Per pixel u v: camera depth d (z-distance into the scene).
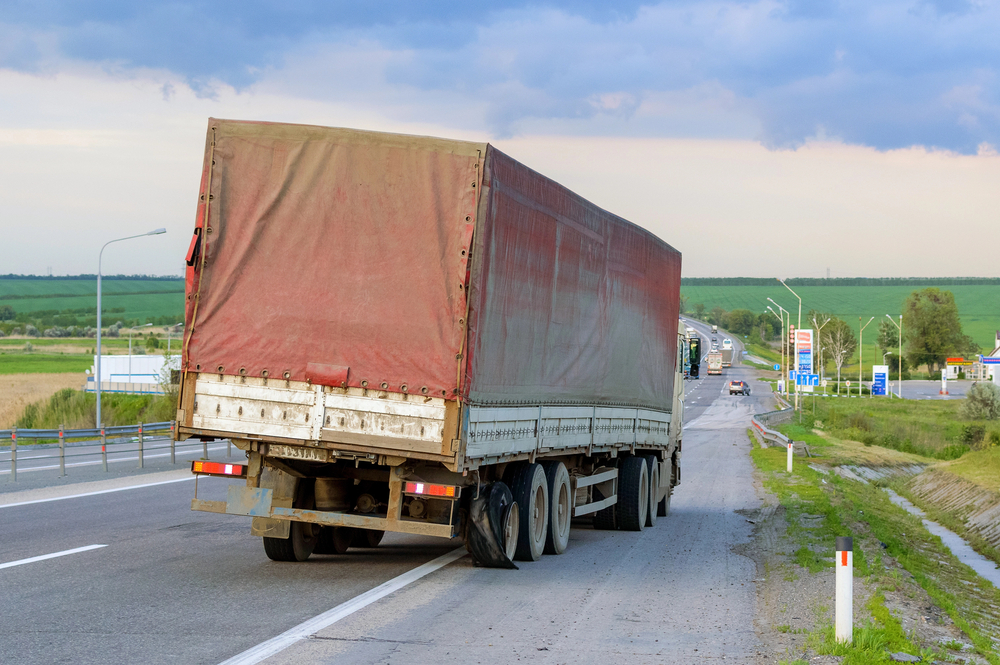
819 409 81.25
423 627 7.79
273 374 9.46
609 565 11.74
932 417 74.50
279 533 10.30
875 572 11.50
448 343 9.20
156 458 28.70
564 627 8.03
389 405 9.24
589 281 12.88
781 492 23.11
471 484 10.03
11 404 56.38
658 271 16.64
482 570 10.79
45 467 24.86
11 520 14.16
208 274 9.63
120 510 15.70
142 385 80.12
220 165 9.66
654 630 8.06
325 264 9.46
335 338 9.38
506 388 10.26
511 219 10.02
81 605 8.35
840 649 7.21
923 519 30.09
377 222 9.40
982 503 29.61
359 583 9.68
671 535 15.35
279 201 9.55
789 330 101.75
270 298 9.52
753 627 8.30
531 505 11.34
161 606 8.34
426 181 9.34
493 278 9.67
